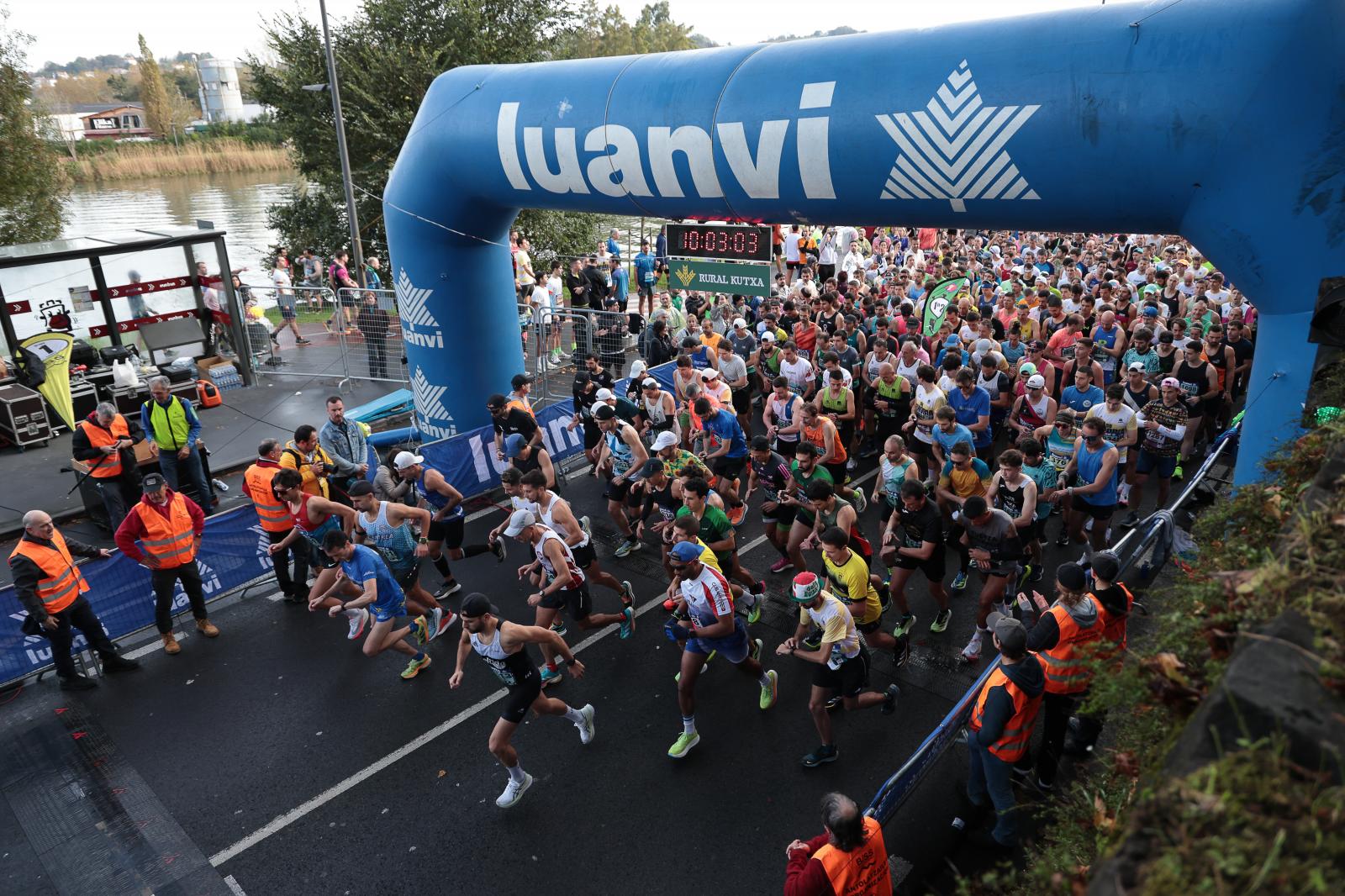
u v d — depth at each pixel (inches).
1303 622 88.0
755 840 226.5
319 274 903.7
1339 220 216.1
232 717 285.4
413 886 216.8
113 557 324.8
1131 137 242.4
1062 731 220.4
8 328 531.8
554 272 767.1
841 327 508.1
